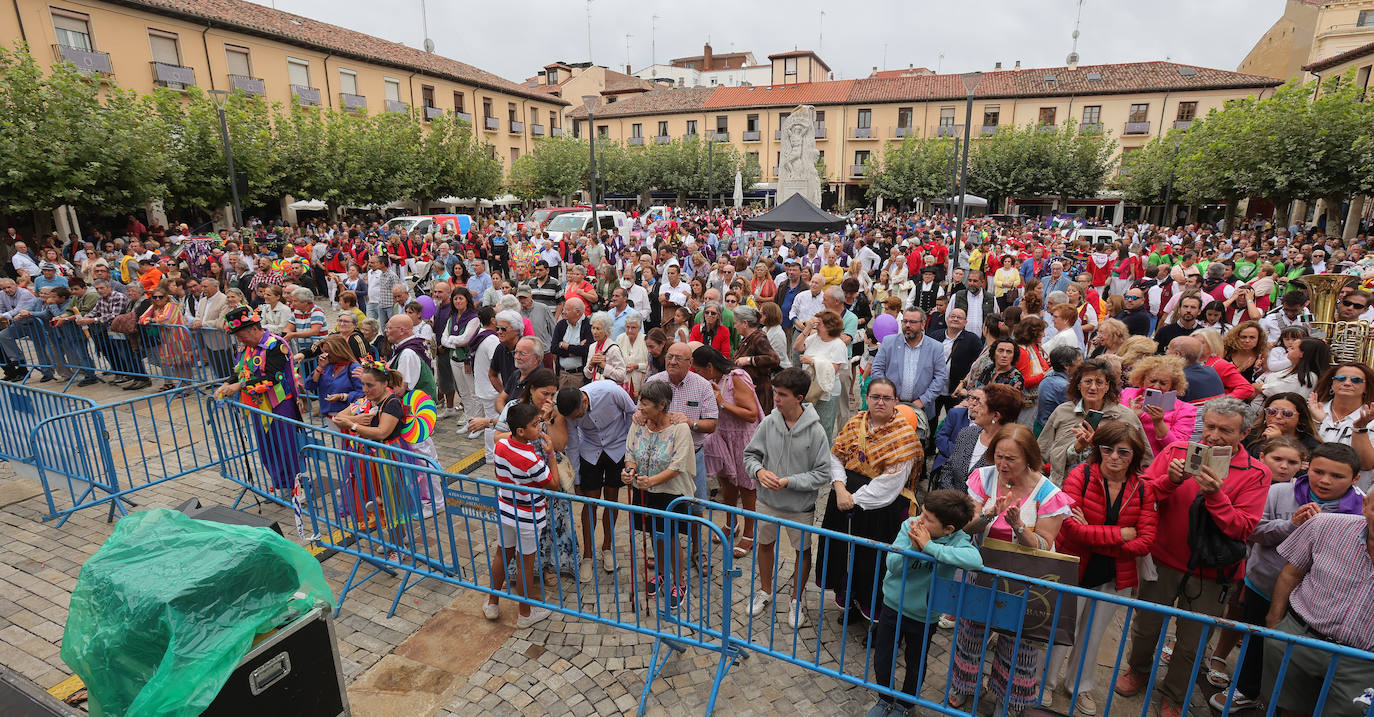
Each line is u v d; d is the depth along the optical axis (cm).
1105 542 321
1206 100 4047
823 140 4897
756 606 421
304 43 2895
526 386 462
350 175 2467
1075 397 436
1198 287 691
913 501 380
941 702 346
